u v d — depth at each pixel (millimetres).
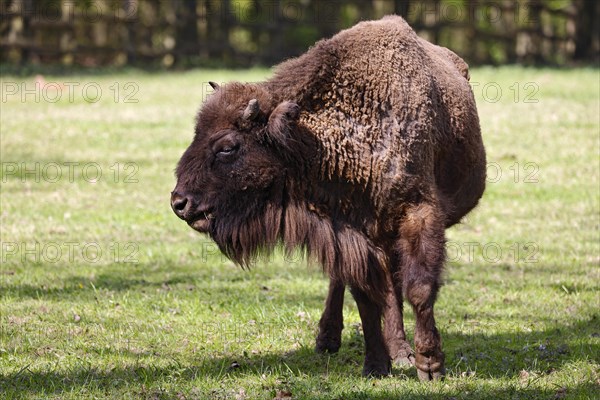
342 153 20891
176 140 59062
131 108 69875
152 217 42312
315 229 21203
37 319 27234
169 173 51031
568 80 84250
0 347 24250
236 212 21141
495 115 63500
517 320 27516
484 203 44438
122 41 103312
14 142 57531
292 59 22094
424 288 20562
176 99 74688
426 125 21281
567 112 64062
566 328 26344
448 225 24469
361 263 21062
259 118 20969
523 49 112688
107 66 100000
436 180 22594
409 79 21375
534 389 20531
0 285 31359
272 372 22219
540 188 46625
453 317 27969
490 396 20109
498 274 33344
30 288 31047
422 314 20750
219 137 20828
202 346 24641
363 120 20953
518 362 23047
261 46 116250
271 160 20969
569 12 116500
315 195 21203
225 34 107875
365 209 21125
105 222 41188
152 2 106938
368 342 21891
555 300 29703
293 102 20781
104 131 61344
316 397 20000
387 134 20891
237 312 28172
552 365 22672
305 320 27344
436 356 21031
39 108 69438
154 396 20109
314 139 20953
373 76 21094
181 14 105625
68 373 21891
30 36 97625
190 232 40094
